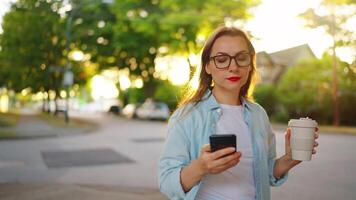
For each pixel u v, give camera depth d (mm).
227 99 2316
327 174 9117
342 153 12523
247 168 2227
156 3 37656
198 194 2154
